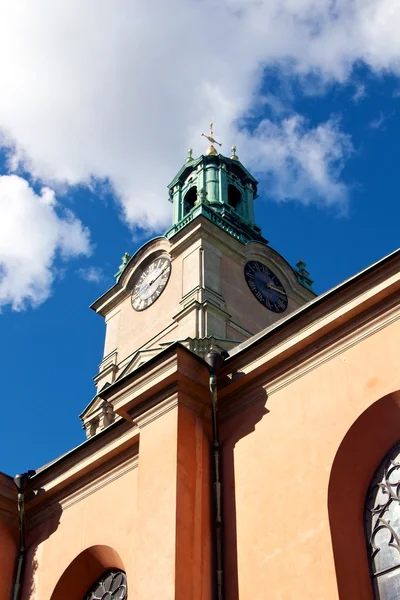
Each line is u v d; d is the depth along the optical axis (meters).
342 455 11.70
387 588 10.73
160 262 37.41
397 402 11.53
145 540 12.48
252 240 38.25
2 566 16.22
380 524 11.22
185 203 42.38
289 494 11.95
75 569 15.26
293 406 12.74
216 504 12.82
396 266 12.07
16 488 17.11
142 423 14.01
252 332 34.59
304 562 11.17
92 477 15.94
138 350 34.38
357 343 12.37
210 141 45.97
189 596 11.66
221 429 13.72
